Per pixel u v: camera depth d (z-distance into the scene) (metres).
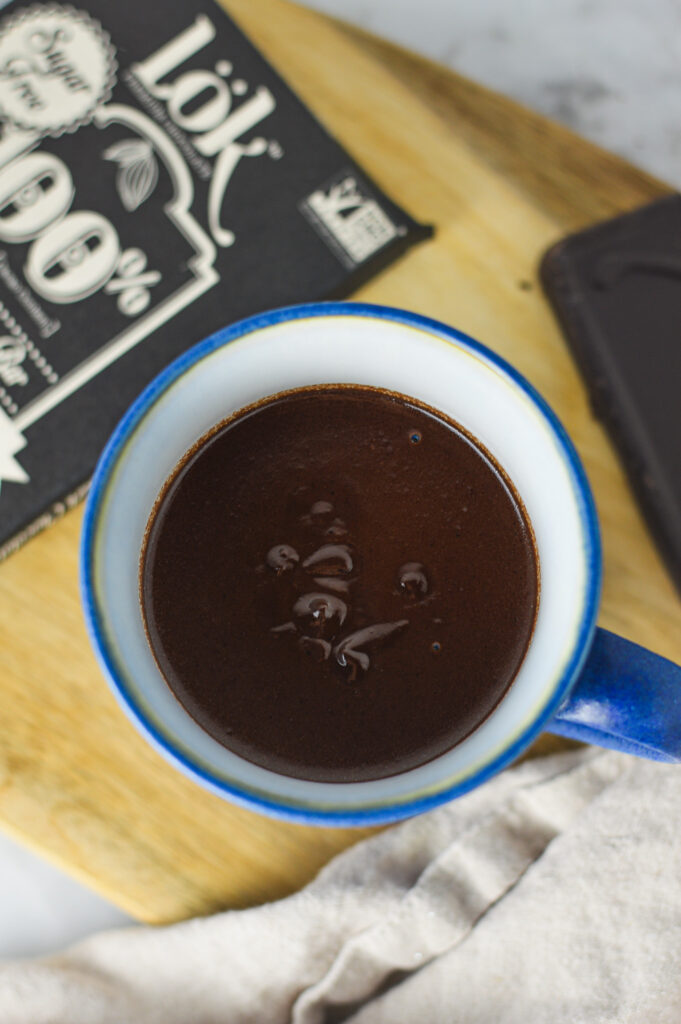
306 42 0.36
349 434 0.31
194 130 0.35
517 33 0.39
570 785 0.35
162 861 0.35
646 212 0.36
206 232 0.35
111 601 0.28
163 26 0.35
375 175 0.36
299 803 0.27
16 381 0.34
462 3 0.39
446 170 0.36
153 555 0.30
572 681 0.27
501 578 0.30
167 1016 0.35
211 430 0.31
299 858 0.35
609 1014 0.33
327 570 0.30
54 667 0.35
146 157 0.35
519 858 0.35
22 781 0.35
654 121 0.39
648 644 0.35
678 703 0.28
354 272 0.35
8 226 0.35
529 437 0.29
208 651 0.30
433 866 0.35
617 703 0.28
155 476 0.30
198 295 0.35
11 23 0.35
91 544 0.28
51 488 0.34
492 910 0.35
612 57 0.39
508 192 0.36
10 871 0.38
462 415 0.30
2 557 0.34
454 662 0.30
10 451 0.34
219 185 0.35
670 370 0.35
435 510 0.30
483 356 0.29
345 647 0.29
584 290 0.35
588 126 0.39
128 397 0.35
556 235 0.36
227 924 0.35
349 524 0.30
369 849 0.35
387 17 0.39
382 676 0.29
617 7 0.39
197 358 0.29
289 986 0.35
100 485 0.29
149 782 0.35
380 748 0.29
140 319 0.35
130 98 0.35
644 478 0.35
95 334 0.35
